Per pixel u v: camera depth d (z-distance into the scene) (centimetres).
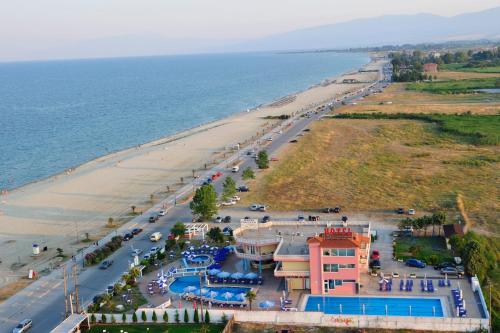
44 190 18312
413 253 11112
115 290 9881
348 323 8469
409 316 8394
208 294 9569
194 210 14125
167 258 11700
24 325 8862
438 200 14812
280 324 8669
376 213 14050
